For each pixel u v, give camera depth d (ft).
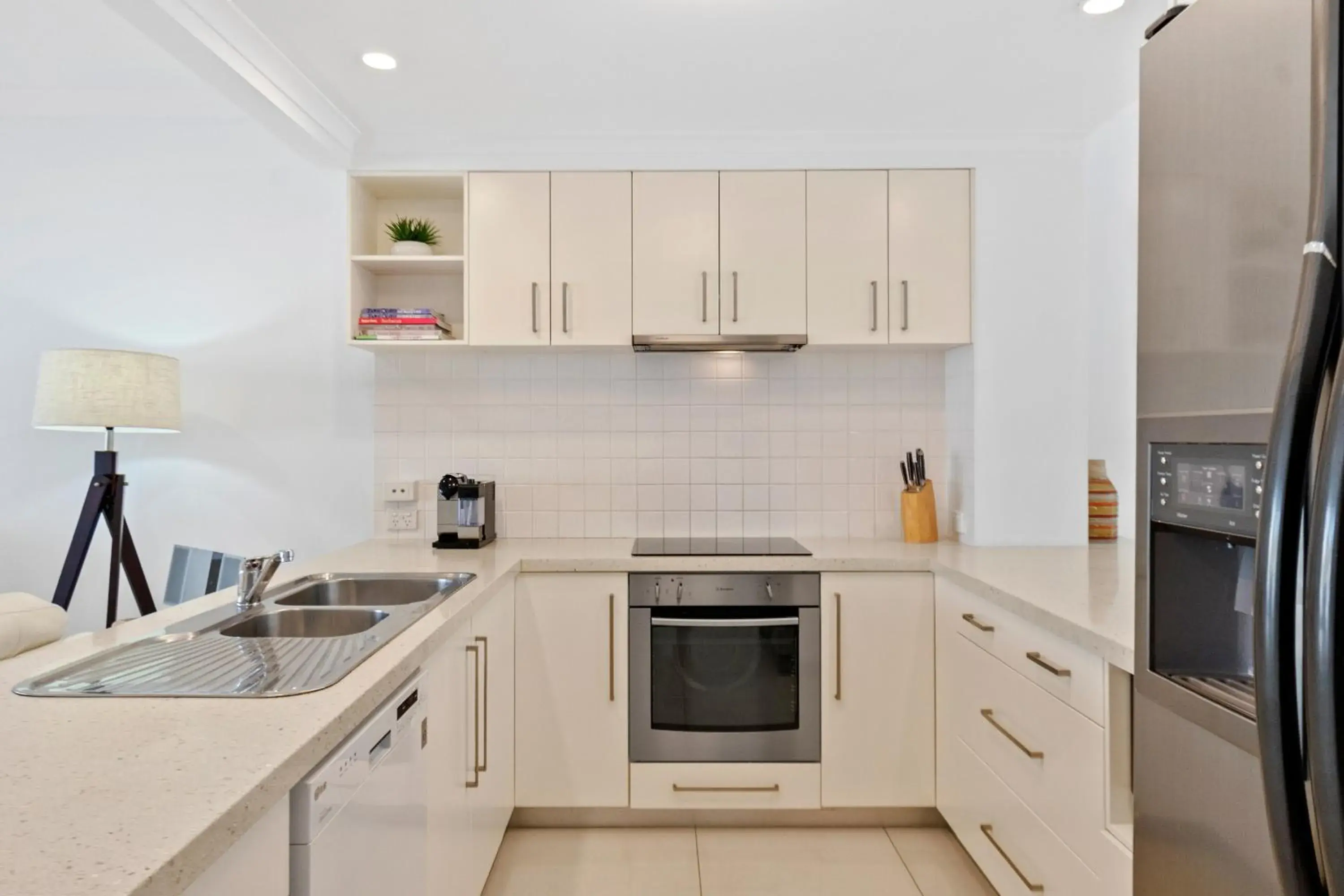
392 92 7.41
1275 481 2.10
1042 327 8.57
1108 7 6.01
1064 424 8.60
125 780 2.69
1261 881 2.52
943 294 8.57
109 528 8.99
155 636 4.65
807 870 7.16
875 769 7.81
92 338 9.37
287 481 9.43
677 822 8.05
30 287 9.36
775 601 7.84
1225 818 2.68
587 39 6.46
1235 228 2.58
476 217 8.48
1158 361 3.01
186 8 5.72
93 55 8.20
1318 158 2.07
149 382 8.21
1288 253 2.35
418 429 9.48
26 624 4.37
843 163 8.51
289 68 6.86
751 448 9.57
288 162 9.39
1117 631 4.68
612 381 9.55
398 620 5.08
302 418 9.43
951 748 7.40
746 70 7.02
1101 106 7.89
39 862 2.14
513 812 8.04
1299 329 2.09
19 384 9.36
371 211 9.23
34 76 8.67
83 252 9.38
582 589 7.84
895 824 8.07
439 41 6.48
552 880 6.98
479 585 6.36
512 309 8.47
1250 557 2.85
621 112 7.89
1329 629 1.91
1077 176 8.59
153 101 9.13
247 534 9.42
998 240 8.54
